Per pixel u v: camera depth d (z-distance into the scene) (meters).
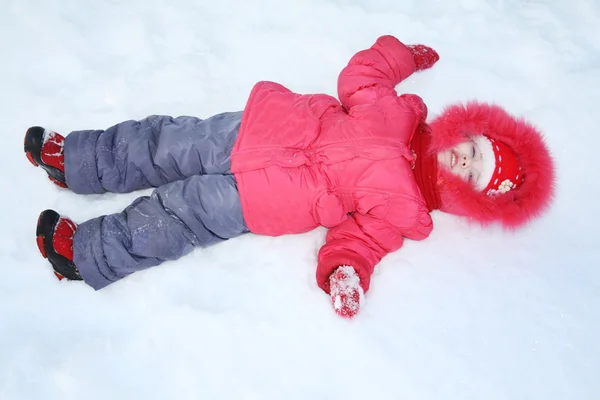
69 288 1.67
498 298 1.78
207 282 1.72
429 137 1.74
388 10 2.27
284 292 1.72
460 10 2.31
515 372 1.66
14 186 1.80
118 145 1.67
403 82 2.13
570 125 2.10
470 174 1.67
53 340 1.61
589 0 2.36
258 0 2.23
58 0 2.13
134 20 2.13
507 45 2.25
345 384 1.60
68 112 1.95
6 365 1.56
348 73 1.84
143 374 1.58
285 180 1.62
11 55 2.03
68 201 1.79
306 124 1.65
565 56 2.24
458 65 2.18
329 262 1.64
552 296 1.79
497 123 1.69
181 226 1.64
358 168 1.63
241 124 1.66
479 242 1.89
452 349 1.68
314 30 2.19
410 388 1.61
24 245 1.72
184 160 1.68
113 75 2.03
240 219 1.68
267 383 1.58
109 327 1.64
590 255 1.88
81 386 1.55
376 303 1.74
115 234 1.59
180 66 2.06
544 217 1.94
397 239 1.74
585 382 1.66
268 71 2.11
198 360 1.60
